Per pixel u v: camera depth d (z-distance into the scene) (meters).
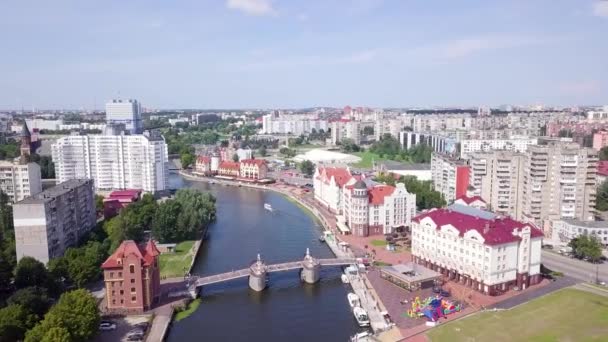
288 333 162.75
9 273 179.50
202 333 162.62
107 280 171.25
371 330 163.38
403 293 189.38
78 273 187.62
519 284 190.12
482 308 172.88
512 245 187.00
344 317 175.25
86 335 141.00
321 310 181.75
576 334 150.62
